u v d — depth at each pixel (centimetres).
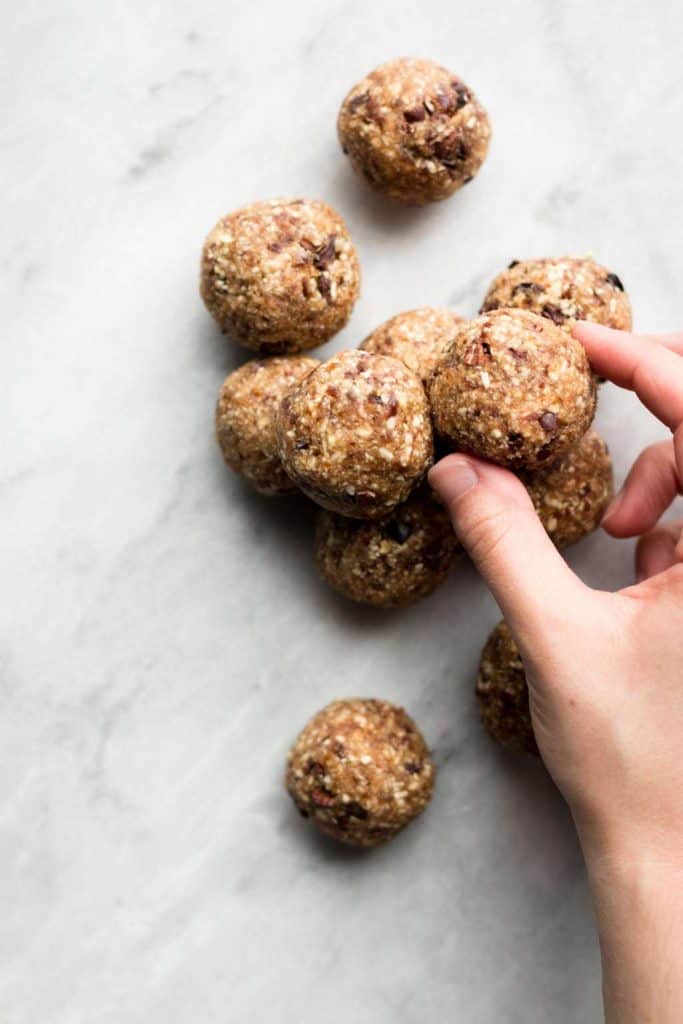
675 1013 32
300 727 40
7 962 39
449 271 39
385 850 40
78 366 39
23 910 39
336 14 39
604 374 35
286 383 36
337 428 33
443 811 40
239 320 36
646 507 37
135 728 39
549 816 40
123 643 39
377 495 33
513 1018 39
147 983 39
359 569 37
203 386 39
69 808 39
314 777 37
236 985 39
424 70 37
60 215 39
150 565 39
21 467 39
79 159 39
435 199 38
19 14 39
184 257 39
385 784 37
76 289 39
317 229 36
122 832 39
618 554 40
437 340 36
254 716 40
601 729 33
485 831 40
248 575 39
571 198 40
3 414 39
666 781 33
